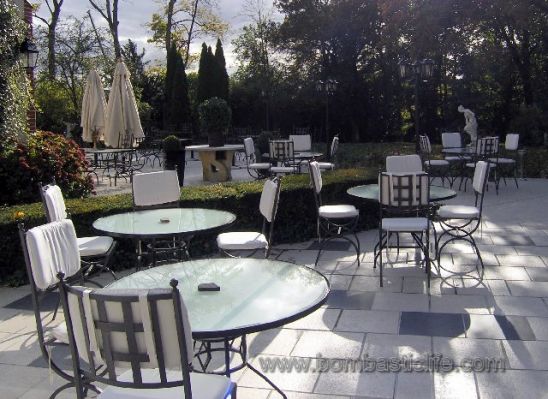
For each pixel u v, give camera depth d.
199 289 2.63
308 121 22.62
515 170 10.71
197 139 20.73
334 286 4.79
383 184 4.82
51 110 18.80
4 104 7.43
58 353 3.55
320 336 3.74
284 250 6.05
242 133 21.30
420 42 15.38
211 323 2.23
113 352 1.88
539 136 16.30
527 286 4.67
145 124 21.16
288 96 21.72
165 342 1.84
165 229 4.06
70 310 1.98
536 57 18.77
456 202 8.88
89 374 2.01
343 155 13.91
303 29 20.53
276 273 2.88
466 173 11.67
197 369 3.28
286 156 10.34
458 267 5.28
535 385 3.00
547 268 5.18
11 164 7.12
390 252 5.88
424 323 3.92
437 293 4.55
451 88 20.31
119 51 22.56
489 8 14.64
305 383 3.10
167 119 21.92
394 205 4.79
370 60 21.19
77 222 5.23
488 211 8.09
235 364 3.34
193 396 2.07
